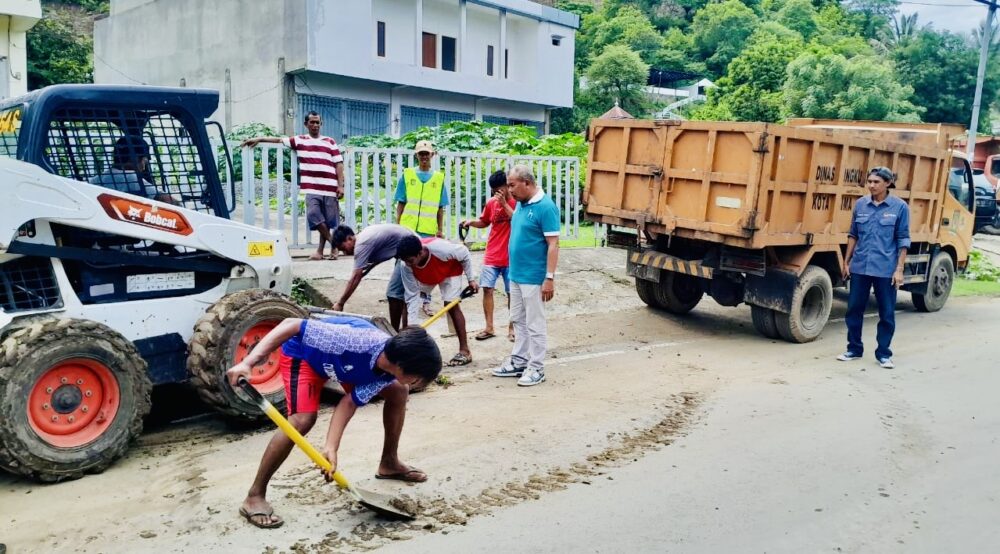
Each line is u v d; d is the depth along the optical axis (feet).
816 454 17.31
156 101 18.16
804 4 202.80
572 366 24.71
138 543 12.91
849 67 112.37
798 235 27.37
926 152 32.68
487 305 27.43
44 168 16.37
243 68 80.89
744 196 25.93
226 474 15.75
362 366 13.30
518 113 101.50
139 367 16.69
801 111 114.42
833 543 13.29
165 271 18.47
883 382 23.47
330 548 12.74
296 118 77.82
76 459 15.48
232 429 18.85
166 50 90.27
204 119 19.10
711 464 16.62
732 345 28.40
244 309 18.17
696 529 13.65
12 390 14.73
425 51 89.86
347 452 16.79
